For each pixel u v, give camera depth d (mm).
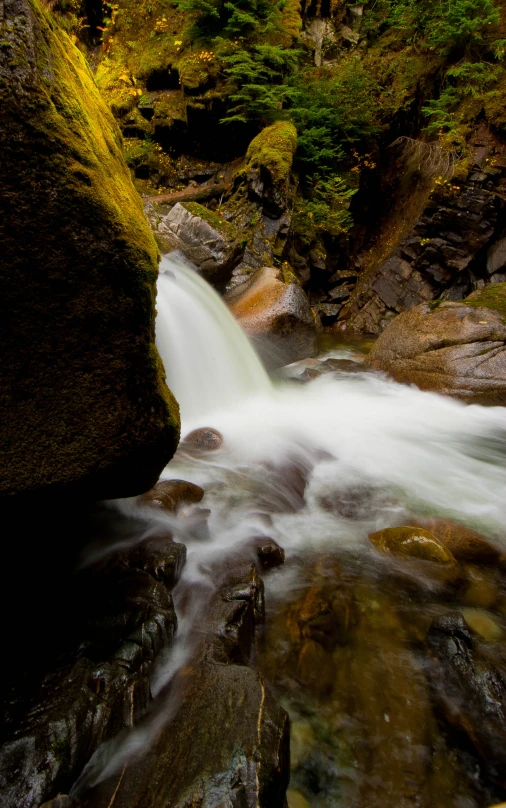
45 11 1619
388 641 2361
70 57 1789
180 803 1361
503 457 4926
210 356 5965
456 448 5098
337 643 2336
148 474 2018
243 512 3336
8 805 1335
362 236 13172
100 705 1667
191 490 3301
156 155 11070
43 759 1451
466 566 3002
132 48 11898
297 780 1744
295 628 2404
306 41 13312
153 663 1958
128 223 1672
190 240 8273
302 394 6699
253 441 4688
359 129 12031
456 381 6332
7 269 1431
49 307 1526
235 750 1507
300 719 1960
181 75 10789
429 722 1953
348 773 1771
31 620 2018
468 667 2127
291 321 7504
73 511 2332
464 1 10797
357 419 5789
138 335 1712
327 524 3430
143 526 2820
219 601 2369
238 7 11102
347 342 10375
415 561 2941
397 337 7395
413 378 6836
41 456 1642
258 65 10266
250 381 6430
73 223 1485
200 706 1752
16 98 1334
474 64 11070
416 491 4043
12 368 1534
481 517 3635
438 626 2355
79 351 1618
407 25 12984
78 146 1505
